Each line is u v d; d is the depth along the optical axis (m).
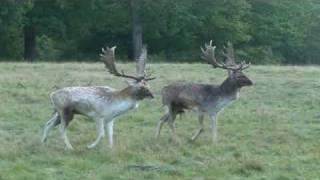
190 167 12.87
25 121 17.00
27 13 48.59
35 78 24.09
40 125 16.67
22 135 15.41
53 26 48.88
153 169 12.53
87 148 13.98
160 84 23.86
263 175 12.55
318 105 21.16
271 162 13.53
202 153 14.12
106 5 50.28
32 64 30.03
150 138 15.34
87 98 13.95
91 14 50.19
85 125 16.53
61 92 14.02
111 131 14.17
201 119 15.44
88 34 52.53
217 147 14.61
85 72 26.64
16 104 19.17
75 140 14.82
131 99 14.14
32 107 18.84
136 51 50.00
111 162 12.98
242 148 14.67
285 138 15.98
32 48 50.12
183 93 15.46
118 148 13.84
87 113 14.04
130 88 14.16
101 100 14.00
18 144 14.12
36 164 12.62
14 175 11.75
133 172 12.23
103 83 23.59
